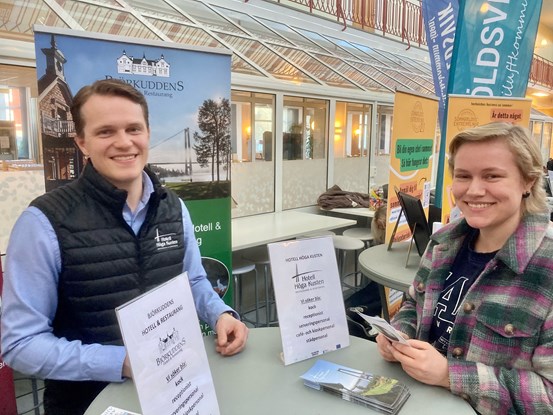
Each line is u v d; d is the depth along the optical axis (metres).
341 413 0.96
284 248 1.17
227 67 2.16
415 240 2.18
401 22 8.12
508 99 2.72
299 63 4.90
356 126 5.15
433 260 1.19
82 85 1.79
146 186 1.23
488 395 0.93
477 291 1.02
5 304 1.04
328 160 4.84
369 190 5.46
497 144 0.96
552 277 0.93
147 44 1.92
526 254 0.96
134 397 1.01
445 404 0.97
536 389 0.90
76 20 3.13
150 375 0.79
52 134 1.77
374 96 5.14
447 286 1.14
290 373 1.13
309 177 4.69
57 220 1.06
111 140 1.09
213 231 2.26
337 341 1.25
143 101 1.16
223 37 4.27
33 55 2.47
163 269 1.24
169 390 0.82
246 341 1.30
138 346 0.77
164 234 1.24
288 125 4.36
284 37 5.32
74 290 1.10
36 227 1.04
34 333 1.03
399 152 2.79
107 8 3.30
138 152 1.14
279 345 1.29
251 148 4.09
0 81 2.40
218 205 2.25
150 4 3.97
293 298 1.18
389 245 2.46
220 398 1.01
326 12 6.34
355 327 1.83
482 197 0.99
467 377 0.96
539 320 0.92
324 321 1.23
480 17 2.66
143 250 1.19
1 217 2.41
